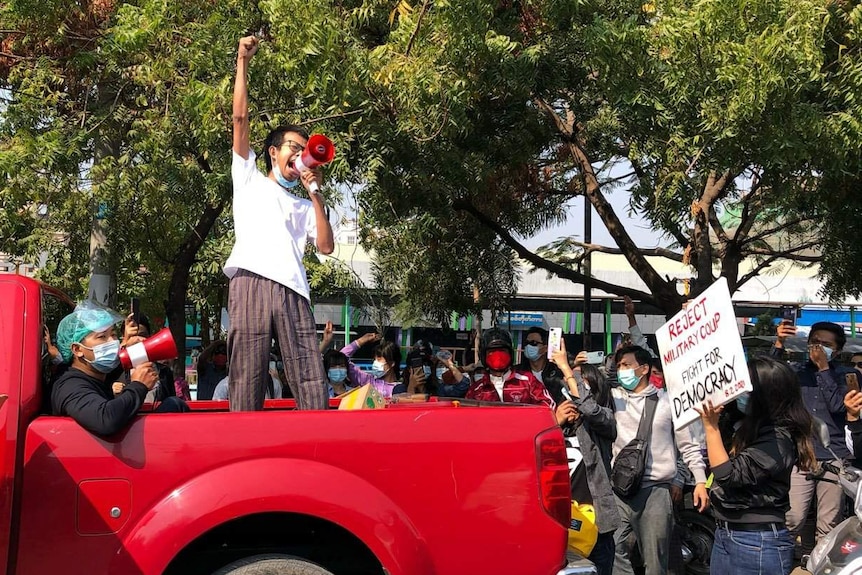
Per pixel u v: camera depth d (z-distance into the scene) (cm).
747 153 886
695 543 705
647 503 571
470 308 1470
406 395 521
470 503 346
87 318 353
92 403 324
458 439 350
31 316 338
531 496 352
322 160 392
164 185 847
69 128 877
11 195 790
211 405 507
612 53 876
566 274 1288
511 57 885
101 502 320
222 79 798
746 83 782
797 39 778
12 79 891
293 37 745
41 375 342
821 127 833
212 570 356
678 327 418
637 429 582
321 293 1408
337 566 370
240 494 324
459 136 999
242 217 399
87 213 880
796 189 1097
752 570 395
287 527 368
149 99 918
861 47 869
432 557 342
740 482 390
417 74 767
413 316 1694
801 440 402
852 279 1444
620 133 1138
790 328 716
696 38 819
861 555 415
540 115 1161
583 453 545
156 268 1396
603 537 539
